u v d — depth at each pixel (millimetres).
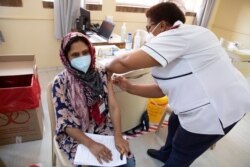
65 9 2578
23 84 1652
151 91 1399
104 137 1120
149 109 2064
